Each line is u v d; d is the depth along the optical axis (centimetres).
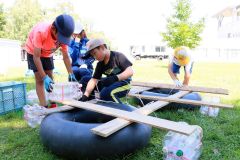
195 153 283
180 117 421
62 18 352
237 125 383
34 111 393
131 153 288
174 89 521
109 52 366
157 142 324
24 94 488
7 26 3912
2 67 1616
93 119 366
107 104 370
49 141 288
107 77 374
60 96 397
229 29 3172
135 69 1424
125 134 278
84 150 269
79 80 512
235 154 299
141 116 300
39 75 403
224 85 787
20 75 1091
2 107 453
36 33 368
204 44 2959
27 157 297
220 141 332
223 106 393
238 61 2522
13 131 375
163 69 1413
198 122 396
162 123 276
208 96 572
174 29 1802
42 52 399
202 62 2314
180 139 287
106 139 270
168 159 275
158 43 3575
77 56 520
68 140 272
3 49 1742
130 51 3841
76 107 356
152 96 462
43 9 4291
